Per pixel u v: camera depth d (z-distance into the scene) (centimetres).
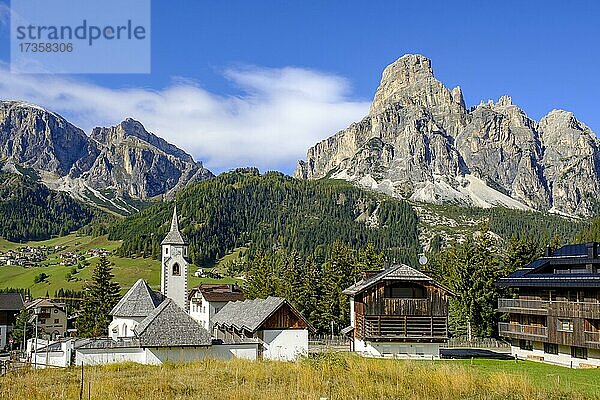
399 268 8281
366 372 4100
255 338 7062
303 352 7400
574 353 7525
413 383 3825
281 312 7731
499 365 7062
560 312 7619
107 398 3331
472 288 11356
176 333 6294
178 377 4281
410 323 8138
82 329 13562
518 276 8681
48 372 4875
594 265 7762
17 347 12550
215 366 4909
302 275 12812
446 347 10156
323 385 3725
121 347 6156
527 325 8231
